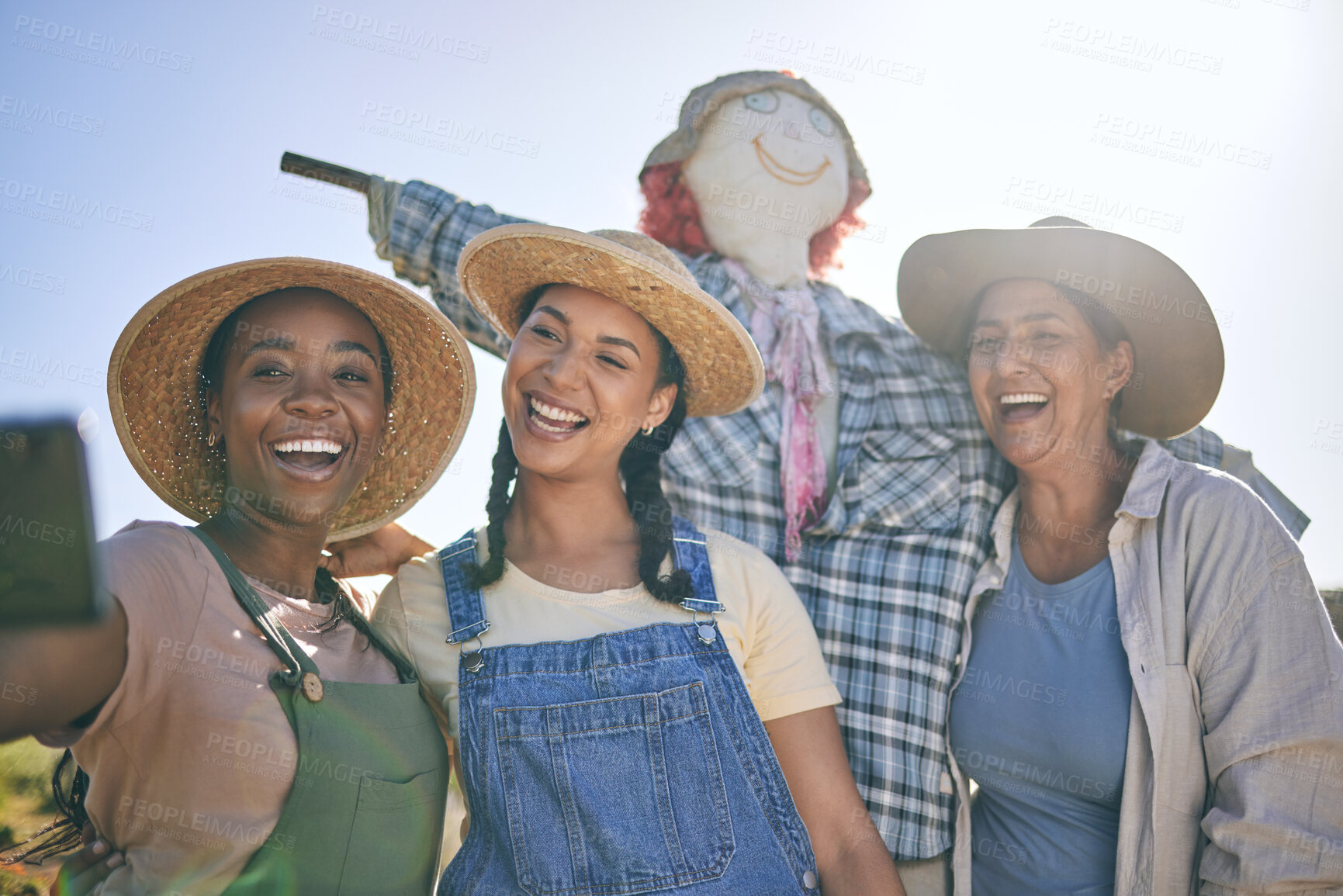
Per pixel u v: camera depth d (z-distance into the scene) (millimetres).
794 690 2379
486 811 2105
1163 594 2672
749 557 2480
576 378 2342
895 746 2957
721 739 2166
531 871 2031
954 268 3086
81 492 1656
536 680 2150
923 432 3268
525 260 2443
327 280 2193
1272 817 2365
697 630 2281
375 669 2148
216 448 2297
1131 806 2568
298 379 2088
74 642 1661
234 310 2150
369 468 2256
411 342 2365
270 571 2119
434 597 2336
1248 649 2525
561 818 2057
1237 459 3357
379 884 1926
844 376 3391
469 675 2178
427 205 3389
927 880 2908
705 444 3283
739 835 2109
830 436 3354
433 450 2504
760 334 3367
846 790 2332
